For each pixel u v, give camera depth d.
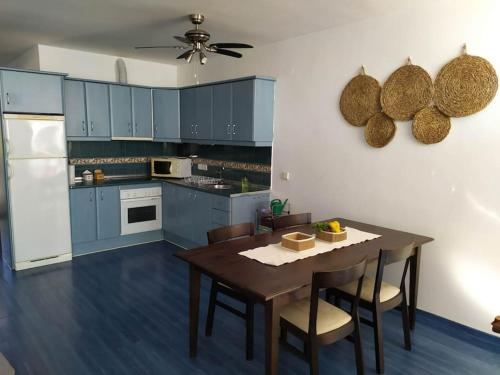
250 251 2.52
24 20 3.58
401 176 3.26
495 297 2.80
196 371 2.49
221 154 5.18
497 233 2.75
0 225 4.57
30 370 2.46
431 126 3.00
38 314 3.20
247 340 2.60
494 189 2.73
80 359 2.59
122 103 4.98
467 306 2.95
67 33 4.03
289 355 2.68
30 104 4.02
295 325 2.17
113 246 4.96
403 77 3.14
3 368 1.26
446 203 3.00
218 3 3.03
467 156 2.85
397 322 3.17
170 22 3.58
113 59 5.14
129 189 4.95
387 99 3.25
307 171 4.06
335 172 3.79
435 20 2.93
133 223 5.04
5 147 3.91
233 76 4.85
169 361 2.59
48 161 4.20
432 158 3.05
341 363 2.60
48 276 4.01
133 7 3.16
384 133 3.32
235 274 2.12
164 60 5.40
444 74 2.89
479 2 2.71
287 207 4.32
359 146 3.55
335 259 2.39
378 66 3.33
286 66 4.15
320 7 3.10
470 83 2.76
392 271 3.39
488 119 2.72
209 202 4.44
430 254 3.13
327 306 2.36
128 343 2.79
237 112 4.34
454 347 2.80
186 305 3.42
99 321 3.10
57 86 4.16
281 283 2.00
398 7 3.08
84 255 4.69
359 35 3.45
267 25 3.61
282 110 4.25
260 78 4.13
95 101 4.76
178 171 5.23
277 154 4.38
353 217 3.67
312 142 3.97
